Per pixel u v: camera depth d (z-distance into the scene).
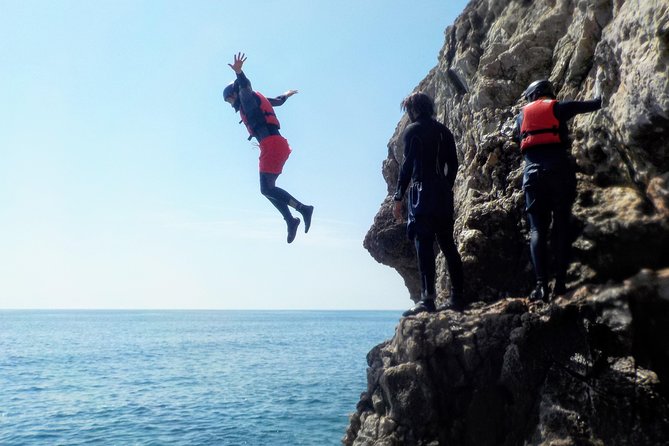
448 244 6.38
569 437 5.05
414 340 5.70
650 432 4.73
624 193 5.77
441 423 5.49
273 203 6.77
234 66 6.58
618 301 5.12
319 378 34.31
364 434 5.97
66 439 18.25
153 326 163.50
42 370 41.78
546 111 5.82
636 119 5.10
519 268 6.53
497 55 8.48
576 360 5.25
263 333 114.06
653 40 4.76
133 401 25.94
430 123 6.45
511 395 5.48
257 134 6.69
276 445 16.62
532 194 5.80
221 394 27.69
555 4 8.16
